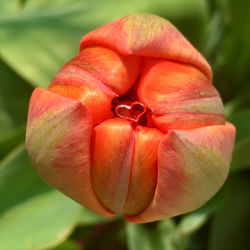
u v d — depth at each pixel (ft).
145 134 0.69
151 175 0.70
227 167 0.73
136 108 0.72
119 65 0.72
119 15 0.98
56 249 0.94
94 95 0.71
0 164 0.93
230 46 1.00
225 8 1.00
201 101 0.72
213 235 0.98
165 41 0.72
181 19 0.98
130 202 0.73
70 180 0.71
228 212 0.97
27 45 0.97
